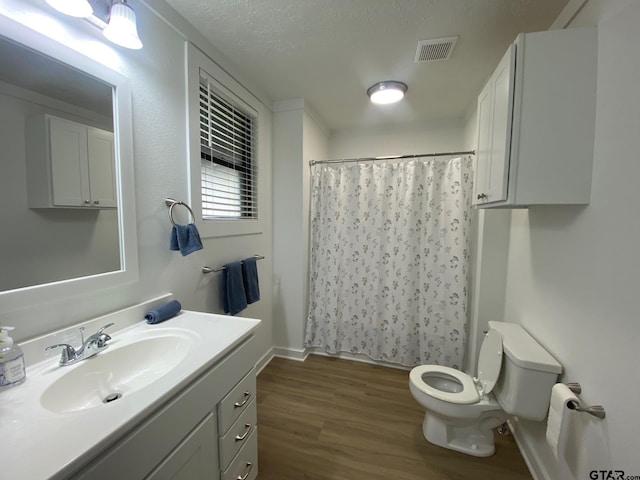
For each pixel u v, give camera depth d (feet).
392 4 4.24
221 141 6.01
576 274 3.67
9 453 1.82
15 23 2.65
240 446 3.83
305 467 4.72
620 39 2.99
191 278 5.16
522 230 5.47
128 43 3.44
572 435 3.55
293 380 7.33
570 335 3.78
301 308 8.29
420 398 5.12
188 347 3.45
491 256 6.49
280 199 8.14
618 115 3.00
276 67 6.07
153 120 4.24
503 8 4.27
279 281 8.43
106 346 3.33
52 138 3.05
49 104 3.01
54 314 3.07
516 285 5.72
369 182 8.00
